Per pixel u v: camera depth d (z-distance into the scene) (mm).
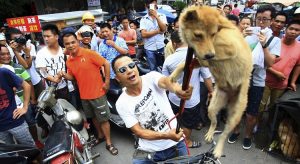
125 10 19047
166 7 17219
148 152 2836
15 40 4766
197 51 1868
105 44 5465
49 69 4586
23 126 3701
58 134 3373
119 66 2498
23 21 7020
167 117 2719
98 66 4285
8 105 3521
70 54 4238
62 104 4262
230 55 1885
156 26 6648
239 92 2221
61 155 3096
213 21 1833
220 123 5105
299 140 3926
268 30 4035
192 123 4219
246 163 4105
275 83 4562
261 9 4379
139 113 2629
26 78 4391
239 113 2254
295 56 4426
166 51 5016
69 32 4148
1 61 4148
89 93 4332
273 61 3879
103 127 4578
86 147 3910
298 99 3920
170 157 2822
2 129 3551
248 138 4398
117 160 4461
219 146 2424
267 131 4520
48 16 10195
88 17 7105
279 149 4215
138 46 8062
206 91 4801
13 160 2762
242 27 4734
